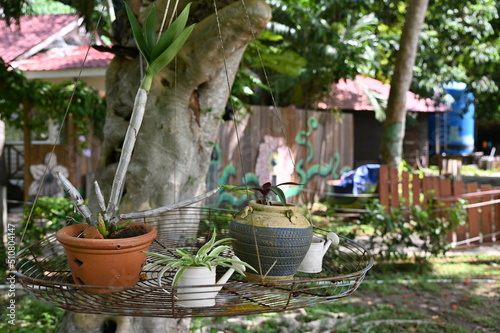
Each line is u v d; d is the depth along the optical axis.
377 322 4.05
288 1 9.22
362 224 6.11
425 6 8.41
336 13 10.71
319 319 4.11
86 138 7.64
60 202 5.25
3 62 6.70
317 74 10.37
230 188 1.62
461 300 4.67
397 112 8.80
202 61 2.49
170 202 2.69
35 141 8.00
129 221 1.51
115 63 2.96
